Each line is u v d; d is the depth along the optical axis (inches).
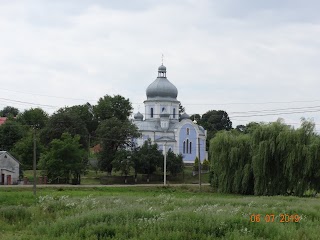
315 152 2610.7
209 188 3125.0
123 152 3988.7
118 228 923.4
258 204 1528.1
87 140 4798.2
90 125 5629.9
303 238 888.3
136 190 2960.1
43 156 3597.4
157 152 4126.5
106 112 5605.3
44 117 5743.1
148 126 5103.3
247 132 3046.3
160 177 4175.7
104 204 1393.9
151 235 855.7
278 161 2709.2
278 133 2714.1
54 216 1254.3
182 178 4266.7
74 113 4881.9
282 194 2706.7
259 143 2726.4
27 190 2615.7
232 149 2878.9
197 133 5167.3
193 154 5137.8
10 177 3523.6
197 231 907.4
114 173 4389.8
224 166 2913.4
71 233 925.2
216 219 970.1
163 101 5295.3
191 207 1344.7
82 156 3649.1
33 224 1126.4
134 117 5590.6
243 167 2861.7
